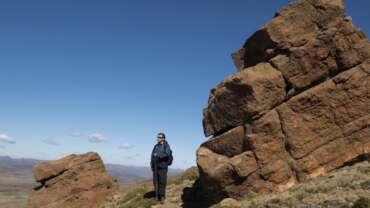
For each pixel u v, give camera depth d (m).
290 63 24.47
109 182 38.31
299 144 23.31
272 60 24.81
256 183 22.80
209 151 25.39
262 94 23.64
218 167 23.48
